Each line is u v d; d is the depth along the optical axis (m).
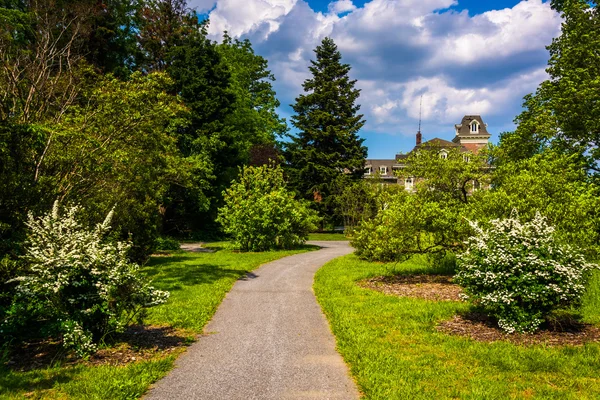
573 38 20.33
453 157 13.39
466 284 7.71
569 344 6.32
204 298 10.09
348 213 35.22
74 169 10.83
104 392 4.71
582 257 7.23
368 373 5.30
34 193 8.30
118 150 11.98
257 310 9.31
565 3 21.72
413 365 5.55
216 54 32.81
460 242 11.88
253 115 37.81
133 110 12.25
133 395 4.73
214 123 30.70
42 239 6.41
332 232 42.78
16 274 7.06
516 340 6.61
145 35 32.50
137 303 6.55
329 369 5.67
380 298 9.86
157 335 7.19
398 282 12.19
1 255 7.26
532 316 6.86
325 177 40.12
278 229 23.89
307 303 10.04
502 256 7.04
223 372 5.55
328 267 16.19
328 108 42.94
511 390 4.75
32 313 6.18
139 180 14.02
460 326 7.46
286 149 43.31
